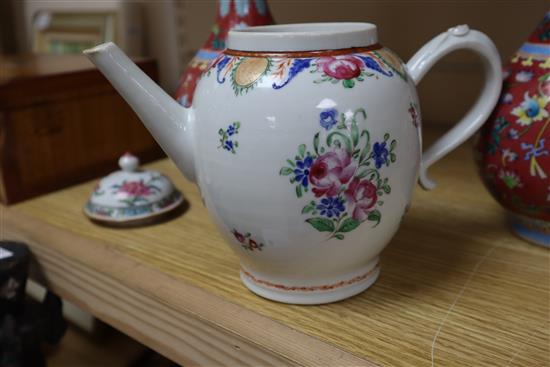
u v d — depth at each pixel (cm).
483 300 42
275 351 37
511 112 44
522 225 50
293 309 41
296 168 35
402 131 37
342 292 42
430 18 73
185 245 53
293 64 35
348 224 37
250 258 41
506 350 36
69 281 53
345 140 35
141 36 97
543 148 42
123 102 75
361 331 39
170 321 44
